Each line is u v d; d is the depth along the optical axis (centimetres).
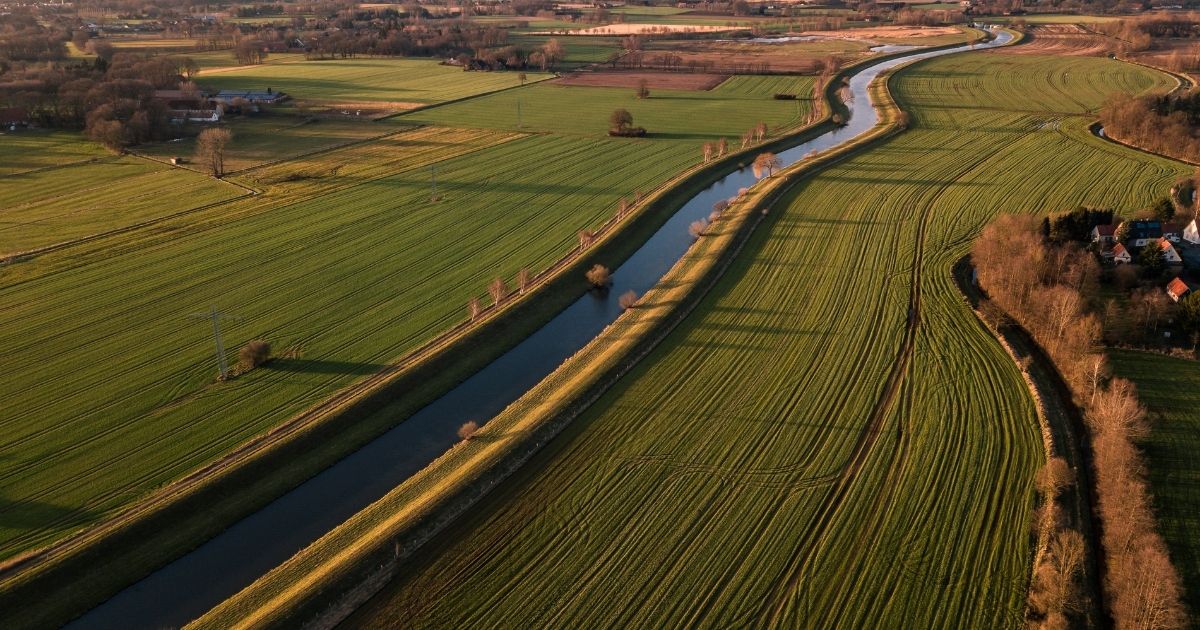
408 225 9981
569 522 4834
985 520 4759
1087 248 8081
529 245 9362
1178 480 5044
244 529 4988
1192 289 7244
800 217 10125
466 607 4241
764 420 5800
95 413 5944
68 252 8944
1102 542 4603
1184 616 3931
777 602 4225
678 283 8175
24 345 6900
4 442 5588
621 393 6212
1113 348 6575
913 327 7144
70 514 4919
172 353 6800
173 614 4359
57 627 4259
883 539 4634
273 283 8219
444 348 6881
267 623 4109
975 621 4075
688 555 4553
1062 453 5338
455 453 5553
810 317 7388
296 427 5794
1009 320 7200
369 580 4422
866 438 5578
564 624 4119
